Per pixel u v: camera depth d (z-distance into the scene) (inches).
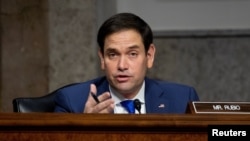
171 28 439.5
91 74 436.5
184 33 438.9
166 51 444.1
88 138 161.2
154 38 443.2
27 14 435.8
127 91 224.8
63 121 159.0
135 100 229.3
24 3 434.9
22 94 440.5
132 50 217.6
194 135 161.3
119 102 230.8
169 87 253.8
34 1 434.0
